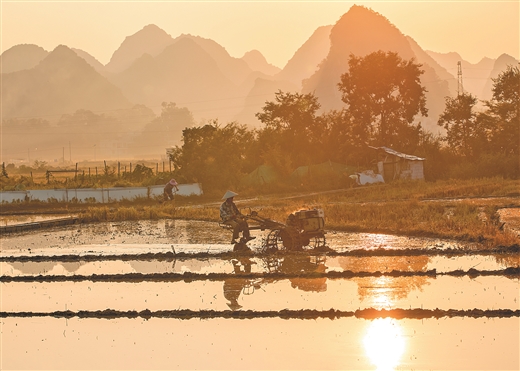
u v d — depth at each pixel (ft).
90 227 133.18
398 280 71.00
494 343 50.65
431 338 52.06
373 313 58.59
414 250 85.56
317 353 49.60
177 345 53.06
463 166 247.29
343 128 285.43
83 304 66.44
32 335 57.06
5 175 274.16
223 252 90.79
